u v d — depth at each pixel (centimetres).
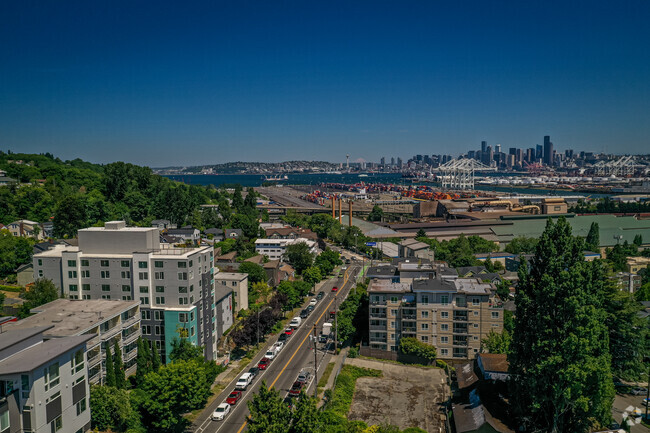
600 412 7025
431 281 11494
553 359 6656
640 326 9181
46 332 7631
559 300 6912
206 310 10281
